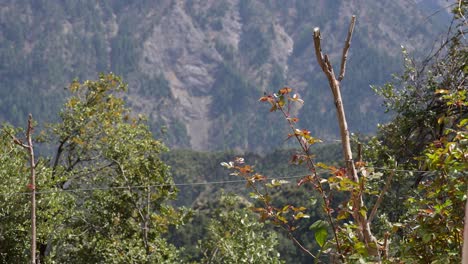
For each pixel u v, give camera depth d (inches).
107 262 765.9
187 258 840.9
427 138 489.1
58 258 799.7
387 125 504.7
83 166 856.9
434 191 237.1
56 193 700.7
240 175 237.5
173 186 828.6
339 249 222.4
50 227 702.5
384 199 442.0
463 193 216.8
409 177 450.0
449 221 221.6
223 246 672.4
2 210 666.8
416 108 484.4
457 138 234.1
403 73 496.1
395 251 232.8
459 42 466.6
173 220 826.8
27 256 697.6
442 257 213.2
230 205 839.7
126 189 810.8
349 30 210.8
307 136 224.1
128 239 801.6
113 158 827.4
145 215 821.2
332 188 217.5
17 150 714.8
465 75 456.1
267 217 234.1
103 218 820.0
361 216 221.9
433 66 483.2
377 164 475.5
